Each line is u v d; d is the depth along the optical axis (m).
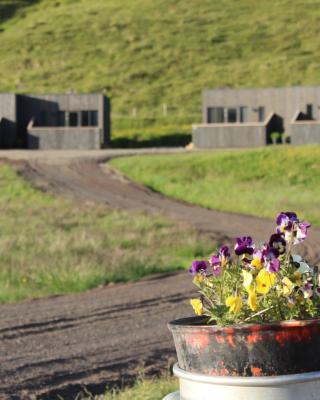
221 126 60.25
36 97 62.59
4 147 61.50
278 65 95.44
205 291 5.29
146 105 86.56
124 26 108.12
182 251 24.97
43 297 17.31
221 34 105.19
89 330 13.46
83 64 98.00
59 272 19.03
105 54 100.44
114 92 90.19
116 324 13.94
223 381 4.77
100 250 23.48
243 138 59.91
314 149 51.56
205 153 53.09
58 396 9.55
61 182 45.03
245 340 4.77
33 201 39.47
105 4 118.19
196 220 35.06
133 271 20.52
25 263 20.50
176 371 5.02
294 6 112.81
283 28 106.12
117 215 34.28
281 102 61.22
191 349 4.90
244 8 113.31
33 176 46.12
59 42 104.50
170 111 84.31
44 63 98.56
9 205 37.88
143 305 15.86
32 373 10.65
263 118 61.62
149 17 111.25
